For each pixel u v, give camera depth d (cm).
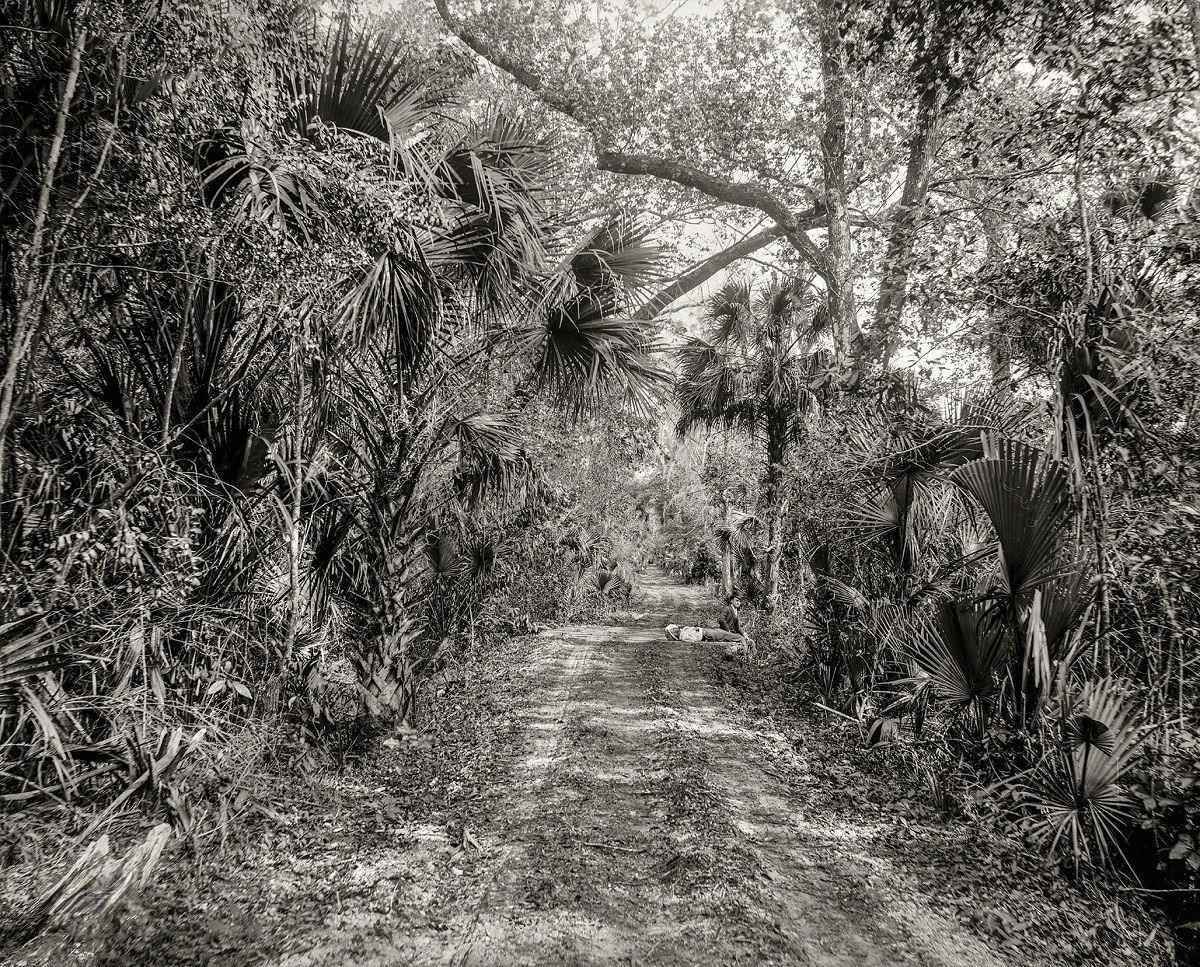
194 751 401
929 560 661
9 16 327
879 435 682
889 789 528
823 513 770
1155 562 428
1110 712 396
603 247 653
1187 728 400
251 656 502
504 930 329
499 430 688
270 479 494
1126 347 464
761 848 428
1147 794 375
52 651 335
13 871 336
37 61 335
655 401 713
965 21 575
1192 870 349
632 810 479
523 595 1427
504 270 607
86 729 382
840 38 684
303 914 333
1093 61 521
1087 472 454
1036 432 552
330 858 391
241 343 448
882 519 668
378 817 449
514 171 588
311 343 447
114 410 414
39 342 351
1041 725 444
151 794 364
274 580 522
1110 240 509
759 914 346
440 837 427
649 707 778
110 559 382
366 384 579
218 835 389
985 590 533
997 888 376
